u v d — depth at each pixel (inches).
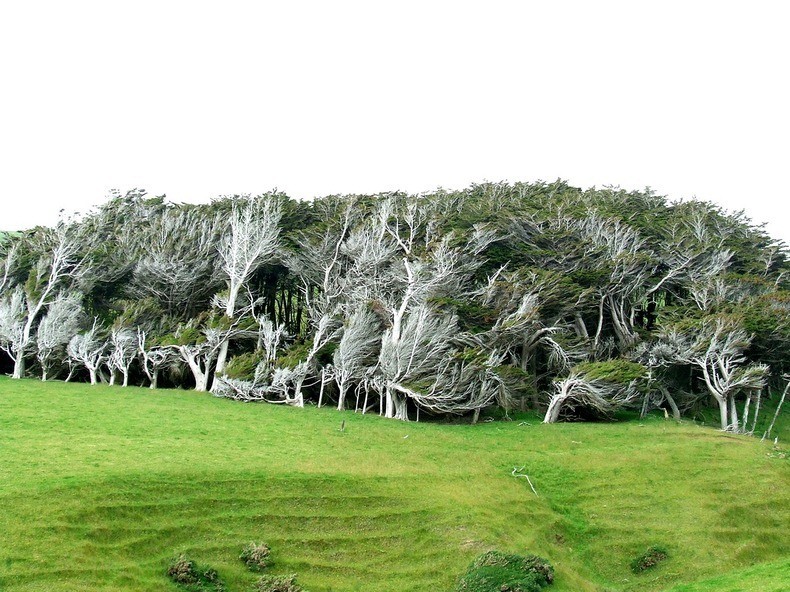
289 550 1067.3
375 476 1337.4
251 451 1455.5
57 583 868.6
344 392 2276.1
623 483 1477.6
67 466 1199.6
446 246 2410.2
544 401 2455.7
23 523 976.3
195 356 2490.2
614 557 1218.6
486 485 1401.3
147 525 1045.8
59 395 2010.3
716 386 2172.7
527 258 2598.4
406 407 2236.7
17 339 2471.7
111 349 2522.1
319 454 1489.9
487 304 2385.6
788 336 2164.1
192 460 1315.2
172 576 947.3
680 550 1224.2
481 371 2111.2
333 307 2573.8
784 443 1995.6
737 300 2411.4
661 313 2504.9
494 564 1039.6
